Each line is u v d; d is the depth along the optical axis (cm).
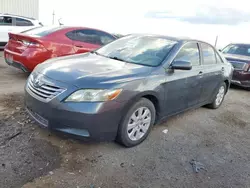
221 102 575
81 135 292
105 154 316
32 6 1708
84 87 287
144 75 337
